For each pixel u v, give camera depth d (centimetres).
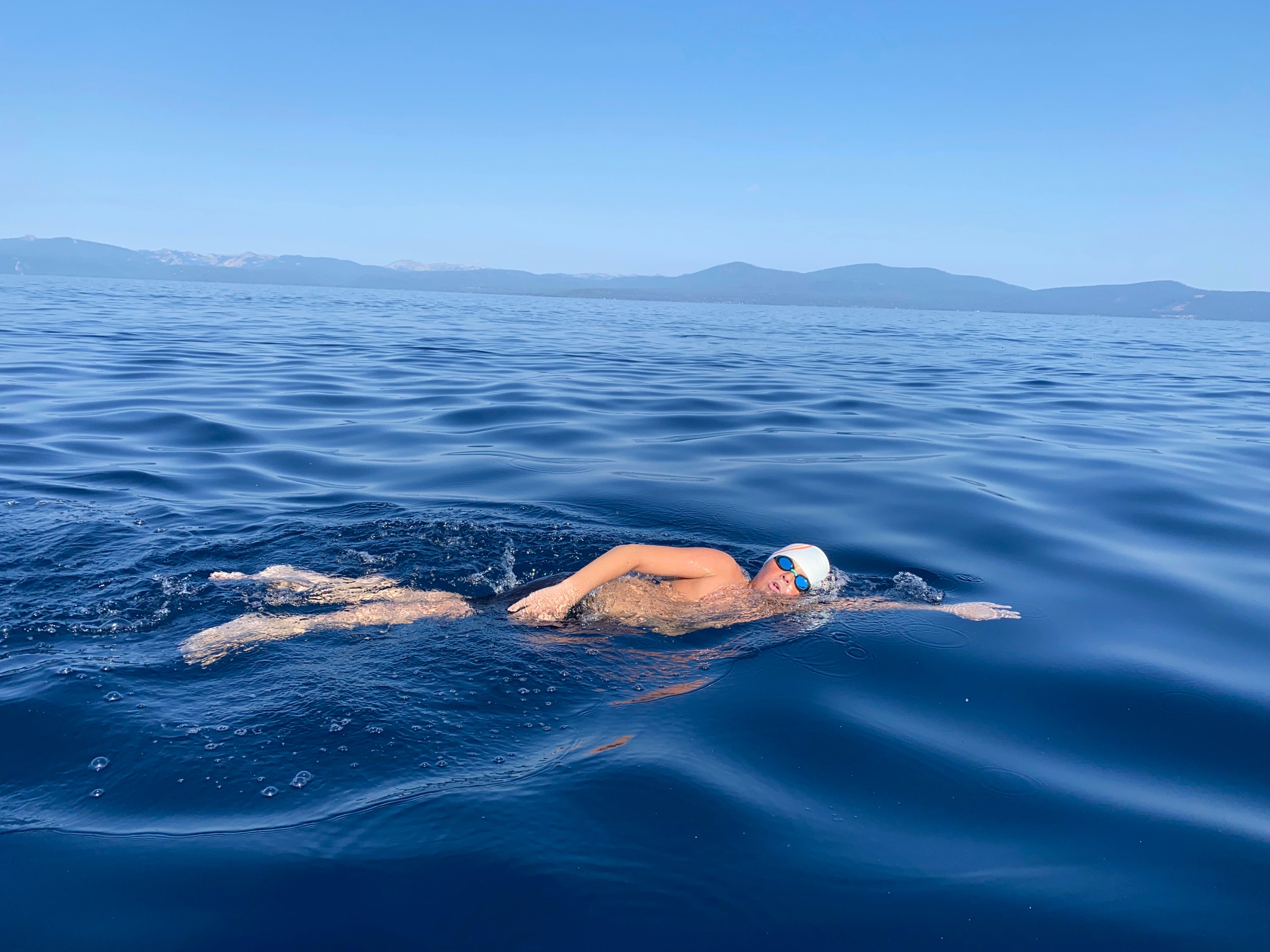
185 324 2273
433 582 422
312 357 1530
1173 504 629
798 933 183
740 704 291
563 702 286
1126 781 259
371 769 238
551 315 4666
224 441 768
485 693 288
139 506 532
